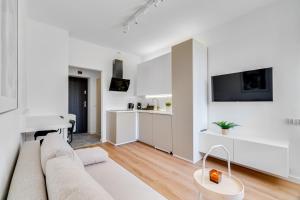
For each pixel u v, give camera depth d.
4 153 0.80
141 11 2.52
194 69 2.77
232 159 2.39
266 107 2.37
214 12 2.57
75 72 4.92
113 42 3.89
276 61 2.27
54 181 0.64
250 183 2.04
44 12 2.60
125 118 4.04
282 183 2.04
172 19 2.78
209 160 2.82
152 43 3.96
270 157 2.04
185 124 2.87
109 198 0.54
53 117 2.75
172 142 3.15
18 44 1.33
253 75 2.45
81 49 3.77
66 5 2.40
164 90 3.71
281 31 2.23
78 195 0.52
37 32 2.90
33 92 2.88
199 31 3.26
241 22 2.67
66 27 3.13
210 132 2.80
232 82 2.70
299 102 2.08
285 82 2.19
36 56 2.90
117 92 4.53
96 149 1.76
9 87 0.87
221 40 2.95
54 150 1.00
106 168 1.49
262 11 2.42
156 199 1.03
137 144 3.95
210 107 3.08
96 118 5.34
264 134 2.38
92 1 2.31
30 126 1.91
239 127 2.66
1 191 0.73
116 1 2.31
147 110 4.25
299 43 2.07
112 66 4.39
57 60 3.13
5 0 0.78
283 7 2.21
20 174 0.81
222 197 1.08
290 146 2.13
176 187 1.96
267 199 1.73
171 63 3.27
